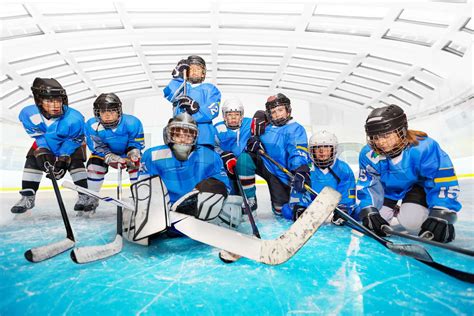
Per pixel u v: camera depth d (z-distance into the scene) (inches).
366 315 36.5
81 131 109.8
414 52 247.6
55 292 43.4
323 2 214.5
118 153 115.2
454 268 52.8
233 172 98.6
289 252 53.4
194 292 43.3
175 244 70.2
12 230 84.2
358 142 354.0
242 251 55.4
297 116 367.9
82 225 91.1
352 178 100.7
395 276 49.1
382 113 72.7
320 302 40.1
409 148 75.6
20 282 47.1
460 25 207.8
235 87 350.9
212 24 247.3
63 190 219.9
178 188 86.0
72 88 308.0
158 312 37.5
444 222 68.8
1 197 175.2
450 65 237.5
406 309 37.9
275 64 311.6
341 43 261.6
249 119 124.3
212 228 61.9
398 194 85.1
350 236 76.5
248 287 45.1
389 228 71.0
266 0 218.2
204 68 116.3
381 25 233.8
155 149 84.5
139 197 69.7
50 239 74.7
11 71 246.8
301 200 100.3
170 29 250.8
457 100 243.1
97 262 56.9
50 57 254.5
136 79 322.7
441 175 73.4
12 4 203.9
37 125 104.1
